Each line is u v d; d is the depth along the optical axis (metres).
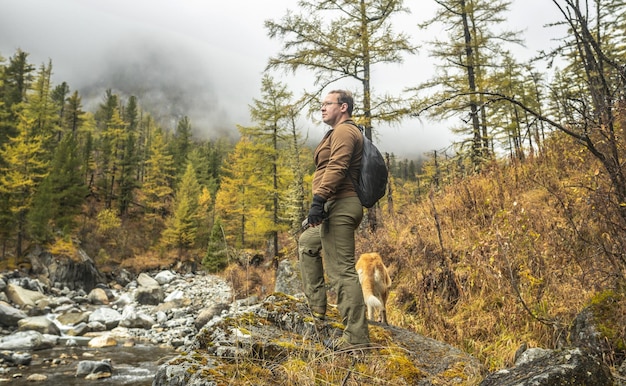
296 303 3.63
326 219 2.92
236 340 2.73
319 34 12.70
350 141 2.84
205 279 32.75
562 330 3.52
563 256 4.27
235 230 32.81
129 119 69.62
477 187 7.40
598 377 2.13
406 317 4.86
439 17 16.47
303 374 2.47
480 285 4.75
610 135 3.27
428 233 6.82
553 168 6.59
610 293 3.32
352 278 2.86
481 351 3.85
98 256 36.69
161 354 12.69
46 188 31.08
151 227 46.28
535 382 2.03
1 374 9.63
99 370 10.02
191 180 49.53
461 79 15.27
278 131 24.00
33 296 21.70
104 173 51.50
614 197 3.48
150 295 25.70
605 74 3.37
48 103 48.88
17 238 31.03
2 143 36.50
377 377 2.59
